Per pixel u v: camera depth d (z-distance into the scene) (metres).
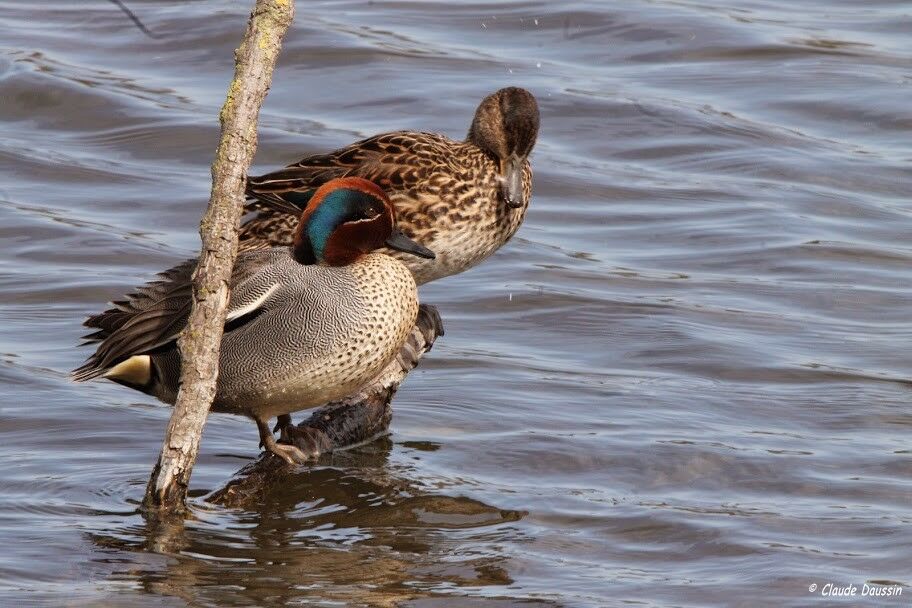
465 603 8.85
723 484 10.82
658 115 19.62
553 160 18.56
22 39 21.66
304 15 22.66
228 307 10.11
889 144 19.08
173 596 8.86
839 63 21.28
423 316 11.90
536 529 10.02
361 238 10.63
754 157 18.62
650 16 22.69
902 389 12.73
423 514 10.29
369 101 19.92
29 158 18.20
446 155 12.55
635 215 17.25
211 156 18.64
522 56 21.50
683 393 12.60
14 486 10.55
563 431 11.78
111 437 11.59
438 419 12.08
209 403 9.93
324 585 9.08
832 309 14.72
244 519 10.18
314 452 11.22
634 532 9.98
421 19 22.78
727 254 16.12
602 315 14.51
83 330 13.88
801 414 12.18
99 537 9.72
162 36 21.86
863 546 9.72
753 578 9.24
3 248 15.85
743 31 22.30
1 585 8.91
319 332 10.25
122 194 17.48
